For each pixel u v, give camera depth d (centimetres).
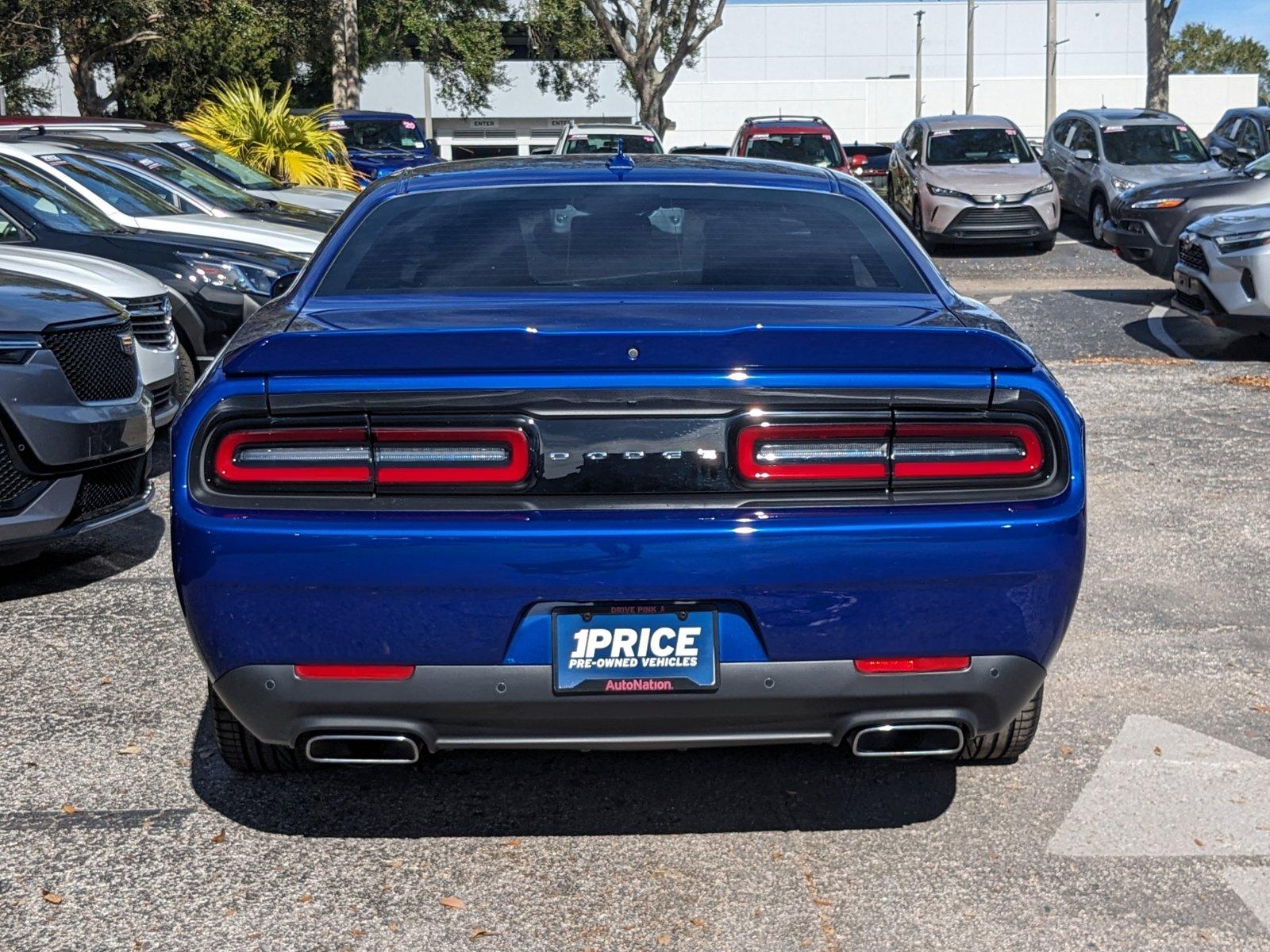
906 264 357
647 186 388
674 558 279
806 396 283
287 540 280
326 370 284
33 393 503
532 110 5853
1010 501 287
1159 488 673
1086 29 7488
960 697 293
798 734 297
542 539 278
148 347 704
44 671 446
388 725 290
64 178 919
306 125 1845
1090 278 1580
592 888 310
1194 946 284
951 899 304
